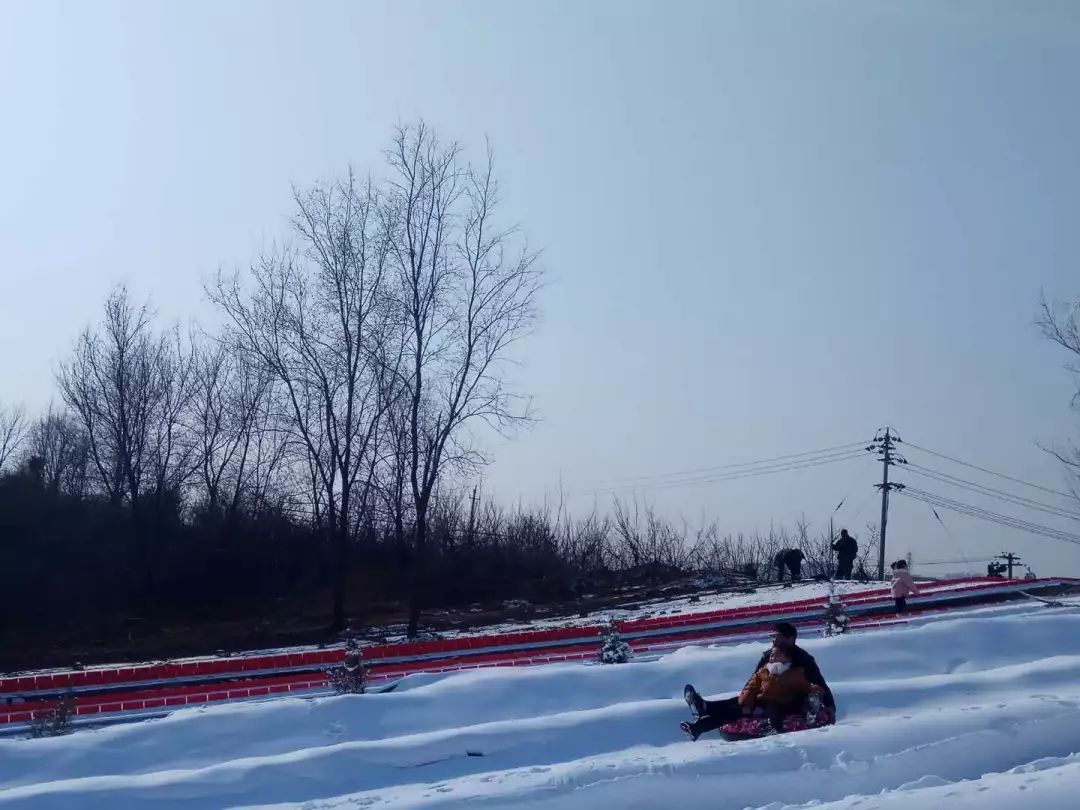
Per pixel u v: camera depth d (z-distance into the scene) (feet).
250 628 124.98
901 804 26.96
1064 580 99.76
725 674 45.96
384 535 142.20
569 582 143.33
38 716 51.42
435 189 116.16
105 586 134.72
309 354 122.72
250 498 152.76
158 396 148.25
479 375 114.42
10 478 141.18
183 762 37.63
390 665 70.59
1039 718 35.12
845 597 93.30
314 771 33.73
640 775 30.81
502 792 30.04
